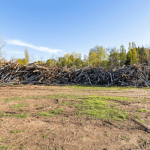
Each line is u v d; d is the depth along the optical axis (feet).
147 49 119.14
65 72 54.49
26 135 10.57
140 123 12.71
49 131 11.28
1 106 18.70
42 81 49.32
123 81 44.57
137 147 8.98
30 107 18.25
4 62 51.31
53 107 18.15
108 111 16.10
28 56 131.13
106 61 150.82
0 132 11.06
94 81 50.19
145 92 29.81
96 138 10.17
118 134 10.81
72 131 11.29
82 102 20.54
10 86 42.04
